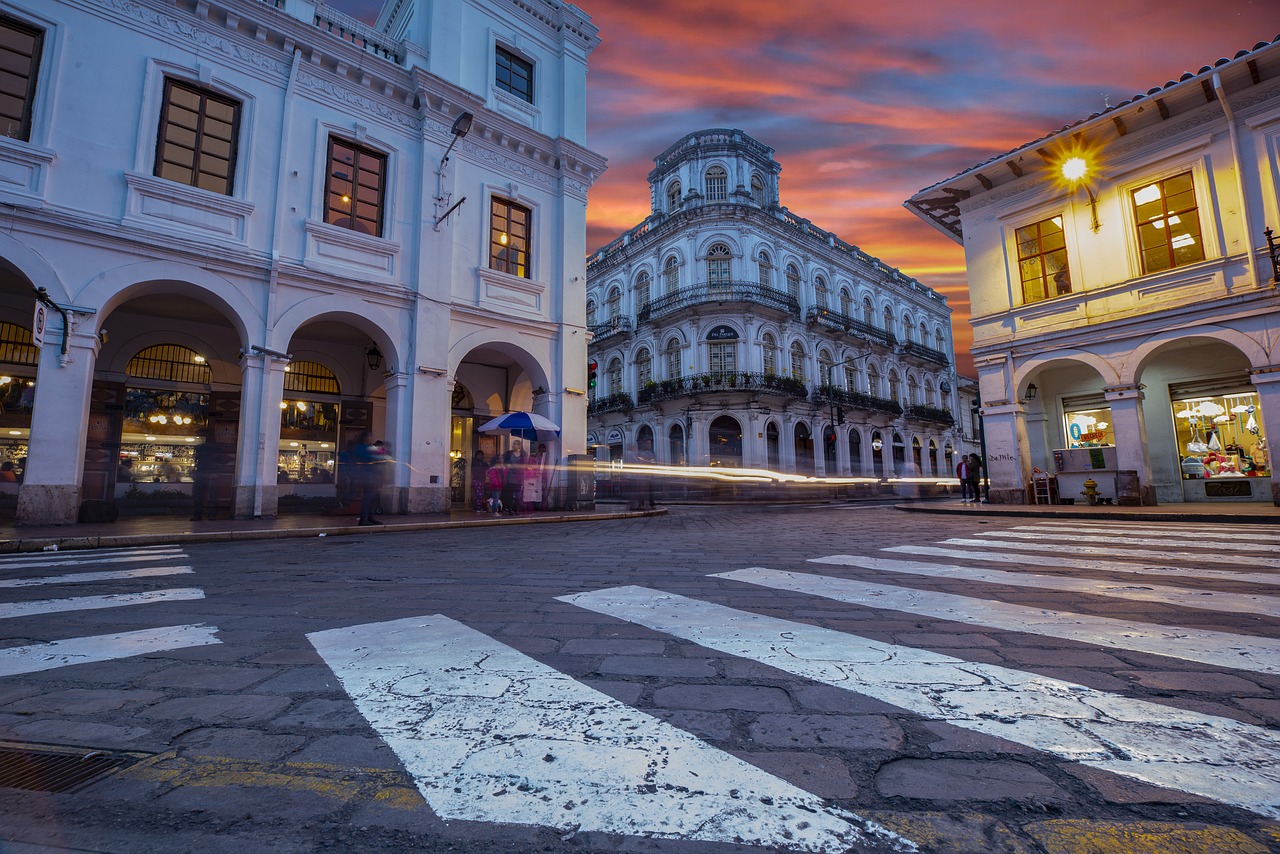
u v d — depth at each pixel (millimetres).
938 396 38250
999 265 14695
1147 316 12258
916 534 7570
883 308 34719
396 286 11734
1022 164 14203
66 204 8758
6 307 10375
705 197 27766
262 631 2746
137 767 1438
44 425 8234
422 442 11633
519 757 1464
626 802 1256
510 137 13805
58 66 8938
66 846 1114
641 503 16062
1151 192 12594
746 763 1430
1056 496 13547
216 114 10375
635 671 2123
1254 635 2533
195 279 9656
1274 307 10867
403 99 12500
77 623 2924
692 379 25844
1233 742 1514
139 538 6898
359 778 1371
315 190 11125
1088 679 2006
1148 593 3461
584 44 15859
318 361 13508
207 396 12250
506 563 5125
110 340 11297
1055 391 14641
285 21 10859
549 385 13945
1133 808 1216
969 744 1523
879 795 1280
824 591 3627
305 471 13164
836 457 29234
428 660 2270
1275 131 11211
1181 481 12891
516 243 14023
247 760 1470
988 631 2648
